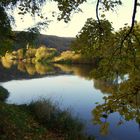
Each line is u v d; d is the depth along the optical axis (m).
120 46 5.11
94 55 5.31
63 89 37.06
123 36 5.12
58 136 13.55
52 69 73.31
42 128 13.93
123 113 4.34
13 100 28.08
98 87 36.97
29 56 112.69
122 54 5.05
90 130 16.02
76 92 33.97
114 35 5.18
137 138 15.82
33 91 35.56
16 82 45.66
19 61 116.00
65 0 5.90
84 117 19.81
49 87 39.44
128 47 5.05
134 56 4.99
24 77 53.97
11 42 12.48
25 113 15.26
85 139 13.71
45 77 53.88
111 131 16.67
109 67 5.06
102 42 5.27
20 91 35.16
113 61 5.07
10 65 90.81
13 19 12.25
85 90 35.22
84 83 42.62
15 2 10.59
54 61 102.50
